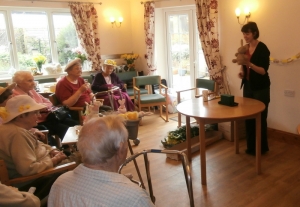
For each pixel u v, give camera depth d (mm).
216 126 4027
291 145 3549
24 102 1932
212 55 4355
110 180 997
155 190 2611
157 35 5660
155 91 5449
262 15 3648
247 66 3131
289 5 3344
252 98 3219
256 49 3027
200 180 2762
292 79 3477
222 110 2717
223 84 4410
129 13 6164
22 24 5246
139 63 6191
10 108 1900
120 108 2367
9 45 5168
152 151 1522
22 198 1388
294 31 3346
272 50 3617
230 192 2518
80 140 1062
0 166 1731
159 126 4605
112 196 964
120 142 1069
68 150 2695
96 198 969
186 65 5555
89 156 1034
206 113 2637
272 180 2686
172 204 2377
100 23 5812
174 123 4738
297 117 3512
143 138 4051
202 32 4438
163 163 3188
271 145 3570
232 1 4004
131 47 6258
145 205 969
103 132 1045
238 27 3996
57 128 3199
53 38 5551
